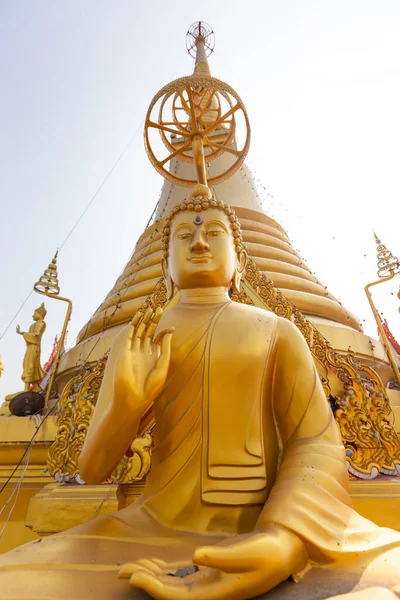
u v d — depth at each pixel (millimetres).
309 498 2539
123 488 5012
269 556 2012
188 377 3336
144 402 2873
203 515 2906
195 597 1935
